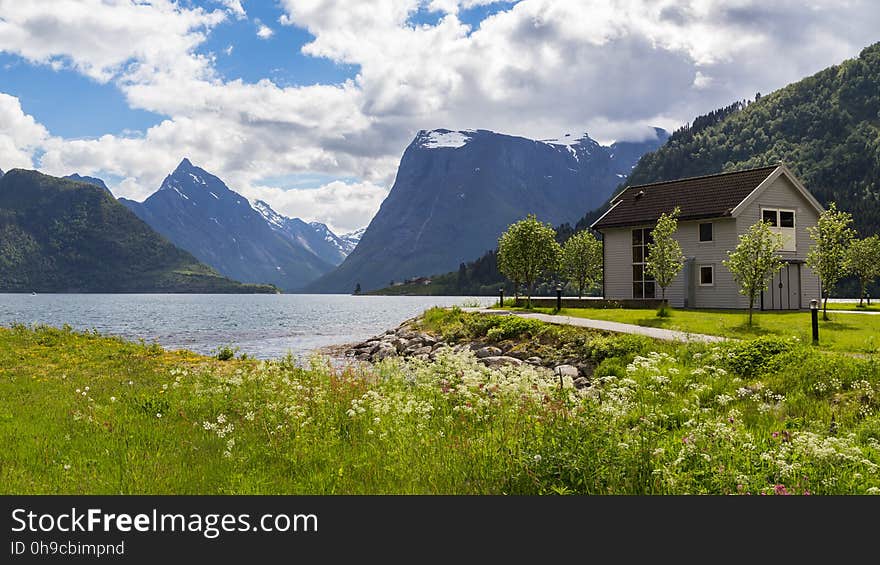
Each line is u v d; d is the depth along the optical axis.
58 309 132.88
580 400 10.93
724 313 37.50
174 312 117.12
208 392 15.95
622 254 48.56
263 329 67.06
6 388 18.36
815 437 9.04
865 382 14.95
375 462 10.08
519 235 50.34
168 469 10.08
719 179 45.41
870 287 114.88
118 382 19.72
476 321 38.00
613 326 30.52
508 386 12.40
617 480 8.52
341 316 99.81
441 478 9.20
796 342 20.27
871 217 162.75
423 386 15.07
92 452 10.95
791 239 43.41
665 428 11.15
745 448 9.30
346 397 14.12
